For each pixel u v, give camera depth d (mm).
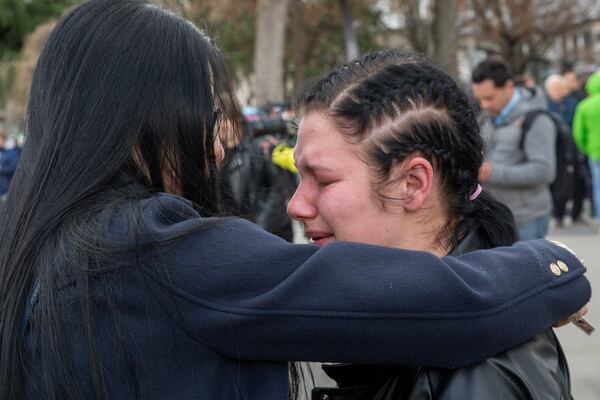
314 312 1116
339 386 1308
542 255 1281
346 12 7730
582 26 24016
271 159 3377
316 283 1128
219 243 1161
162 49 1253
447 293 1137
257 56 8289
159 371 1126
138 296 1130
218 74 1326
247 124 3398
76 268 1128
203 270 1138
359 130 1238
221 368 1149
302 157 1284
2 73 9188
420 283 1136
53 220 1172
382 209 1253
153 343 1126
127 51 1235
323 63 18297
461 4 19094
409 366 1204
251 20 14008
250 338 1125
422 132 1245
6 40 20578
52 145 1213
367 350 1134
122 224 1146
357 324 1119
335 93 1276
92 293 1127
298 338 1123
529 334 1193
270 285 1141
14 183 1268
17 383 1174
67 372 1117
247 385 1160
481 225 1415
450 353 1149
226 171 1484
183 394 1127
